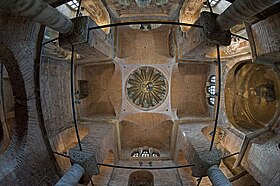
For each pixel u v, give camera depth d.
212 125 15.64
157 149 18.56
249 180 12.30
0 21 7.78
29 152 10.23
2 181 8.70
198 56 14.68
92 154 10.50
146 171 15.37
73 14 14.65
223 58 14.94
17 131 10.24
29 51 9.72
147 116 18.23
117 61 17.33
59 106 13.87
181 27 15.20
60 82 14.10
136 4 15.57
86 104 17.97
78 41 9.29
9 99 12.20
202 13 9.12
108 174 14.77
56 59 13.52
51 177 11.30
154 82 18.92
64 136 14.14
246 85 15.59
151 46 18.28
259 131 12.32
